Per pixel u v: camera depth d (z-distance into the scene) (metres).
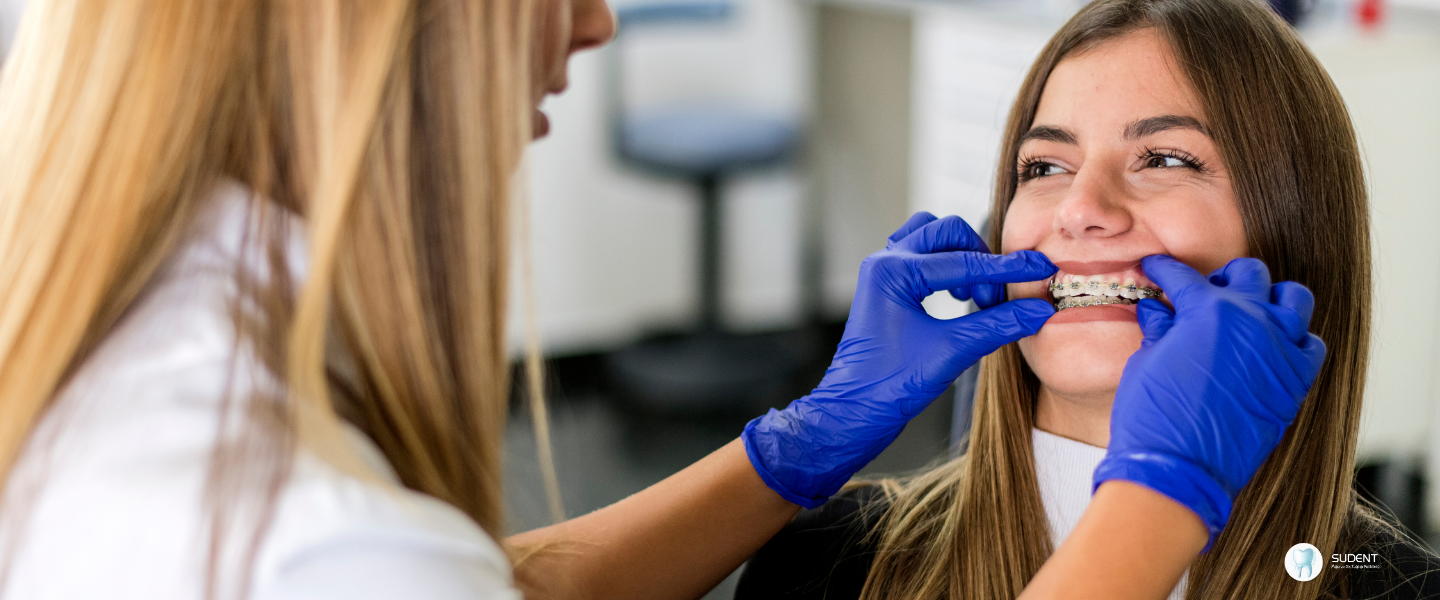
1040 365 0.84
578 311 3.30
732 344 3.23
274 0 0.52
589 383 3.05
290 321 0.52
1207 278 0.77
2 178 0.53
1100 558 0.61
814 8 3.39
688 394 2.97
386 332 0.55
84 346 0.51
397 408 0.56
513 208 0.60
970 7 2.61
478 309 0.58
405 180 0.54
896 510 1.03
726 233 3.42
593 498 2.43
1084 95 0.83
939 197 2.84
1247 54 0.80
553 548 0.85
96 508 0.45
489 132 0.56
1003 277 0.84
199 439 0.47
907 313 0.86
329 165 0.51
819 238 3.55
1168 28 0.81
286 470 0.46
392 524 0.45
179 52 0.50
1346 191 0.82
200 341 0.50
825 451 0.88
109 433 0.47
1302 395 0.70
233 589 0.44
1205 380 0.67
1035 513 0.91
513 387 2.96
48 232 0.50
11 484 0.48
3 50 2.54
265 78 0.53
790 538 1.07
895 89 3.30
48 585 0.45
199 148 0.52
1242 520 0.82
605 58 3.11
